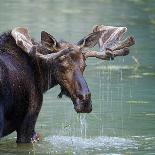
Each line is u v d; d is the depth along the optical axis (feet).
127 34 165.37
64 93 82.12
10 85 79.82
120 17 195.31
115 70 124.57
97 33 83.25
